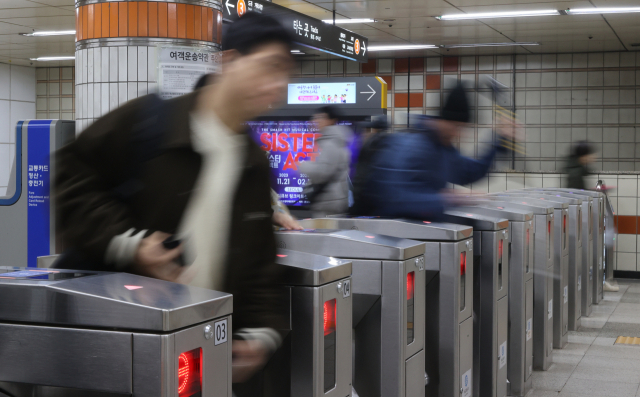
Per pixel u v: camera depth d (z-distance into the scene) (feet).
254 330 6.23
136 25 11.45
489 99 43.24
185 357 4.73
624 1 27.91
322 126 18.86
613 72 41.60
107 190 5.93
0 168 47.16
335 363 7.46
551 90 42.75
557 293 18.37
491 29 34.45
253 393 7.23
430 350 10.59
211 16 12.01
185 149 5.76
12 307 4.85
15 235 15.07
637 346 18.98
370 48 41.01
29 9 29.40
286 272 7.04
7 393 4.93
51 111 49.88
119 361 4.59
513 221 14.44
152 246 5.65
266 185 6.18
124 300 4.60
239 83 5.79
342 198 18.90
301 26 21.70
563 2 28.17
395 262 8.73
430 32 35.47
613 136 41.78
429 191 11.64
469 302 11.09
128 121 5.84
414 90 45.29
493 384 12.79
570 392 14.90
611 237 27.50
